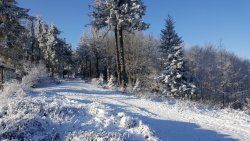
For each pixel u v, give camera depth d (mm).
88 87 32000
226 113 20891
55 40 68375
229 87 77375
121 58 31375
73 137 9125
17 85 21406
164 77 37812
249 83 89688
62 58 73250
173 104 21781
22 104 12391
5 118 10391
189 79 37938
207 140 12711
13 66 32750
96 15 31719
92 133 9250
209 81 76812
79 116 11727
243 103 66750
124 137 9312
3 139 8688
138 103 20500
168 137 12602
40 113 11453
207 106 23406
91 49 77562
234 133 14016
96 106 14648
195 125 15188
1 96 17875
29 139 8898
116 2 30562
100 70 88188
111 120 11219
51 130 9633
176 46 38469
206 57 82688
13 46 30328
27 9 30438
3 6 28875
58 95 21016
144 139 9859
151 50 64062
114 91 27156
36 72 37500
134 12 29953
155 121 15336
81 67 101562
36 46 65250
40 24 70312
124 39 62188
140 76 58969
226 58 82188
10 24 29391
